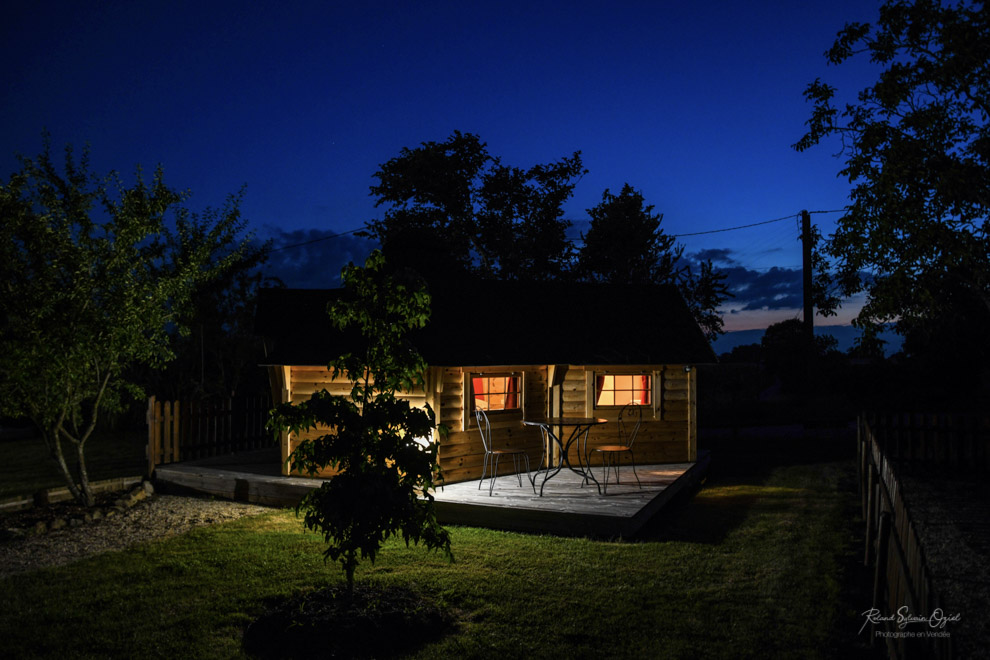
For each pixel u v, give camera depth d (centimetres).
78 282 958
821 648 506
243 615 579
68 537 886
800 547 787
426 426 577
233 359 2044
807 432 2180
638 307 1468
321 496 573
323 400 568
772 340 3700
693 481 1271
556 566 715
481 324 1283
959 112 1077
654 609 587
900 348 2494
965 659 496
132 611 597
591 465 1337
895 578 469
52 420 1011
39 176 960
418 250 1356
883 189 1077
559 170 2606
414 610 570
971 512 979
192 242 1112
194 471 1207
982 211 1033
